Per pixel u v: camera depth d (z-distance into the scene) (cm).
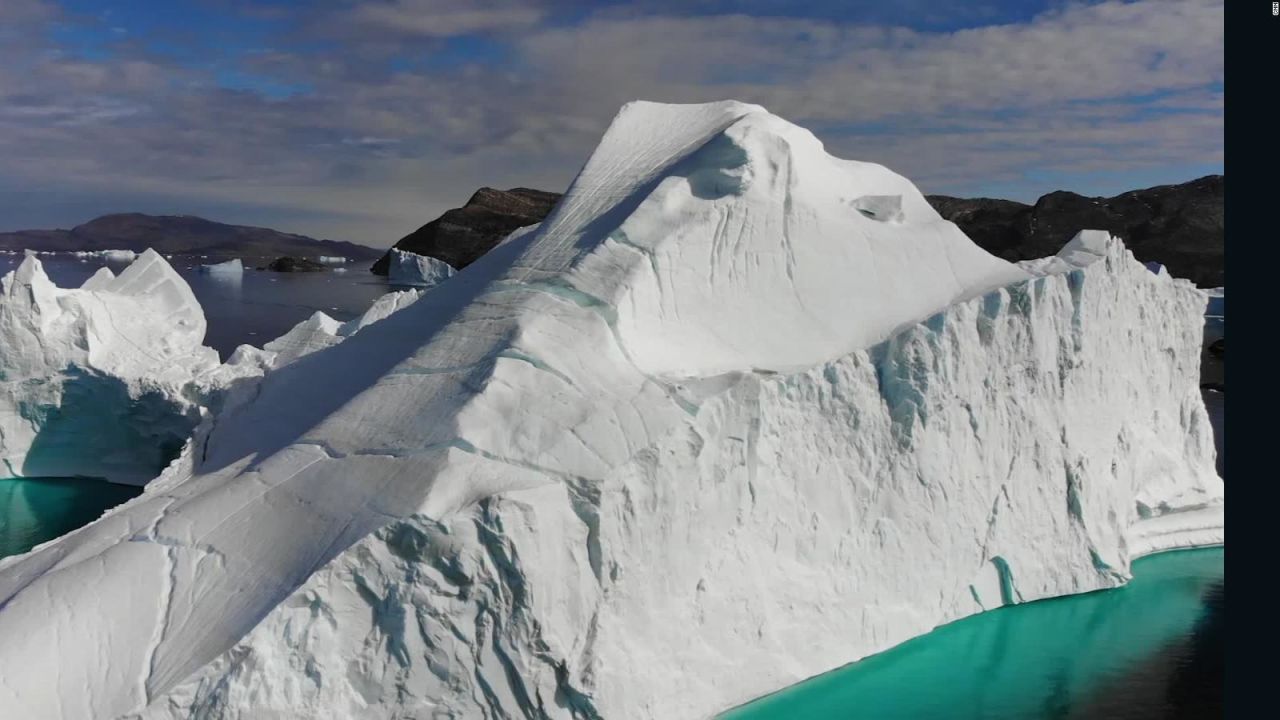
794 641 2327
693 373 2314
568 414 2005
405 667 1756
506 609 1791
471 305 2414
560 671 1834
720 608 2180
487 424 1955
